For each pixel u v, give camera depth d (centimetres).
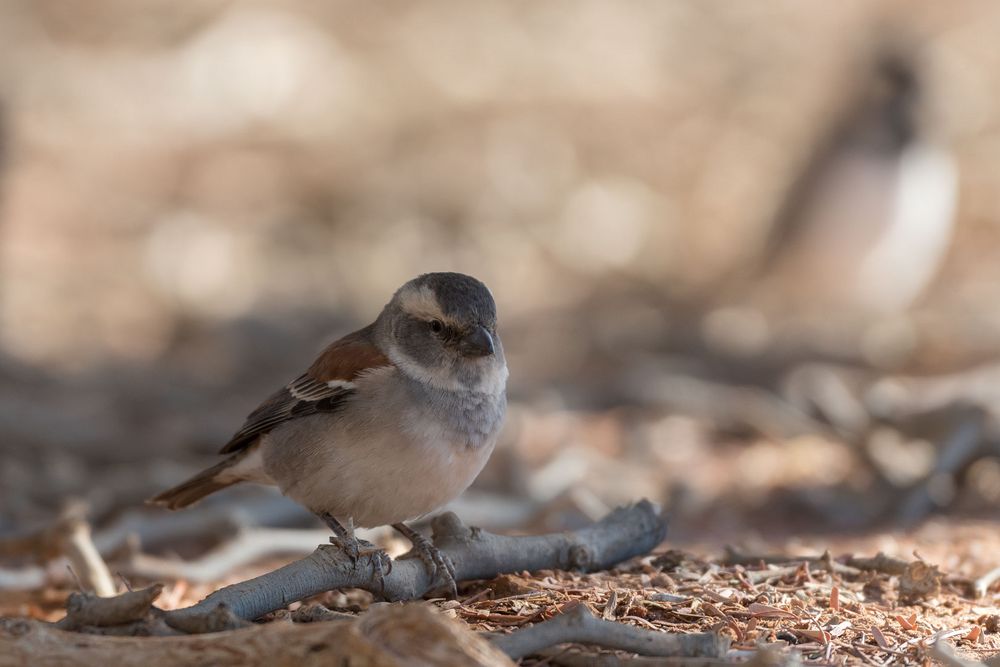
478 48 2731
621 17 2844
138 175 2392
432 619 463
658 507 718
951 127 2042
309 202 2311
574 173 2359
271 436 706
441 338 671
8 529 1026
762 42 2719
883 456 1143
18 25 2848
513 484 1139
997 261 1986
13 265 2078
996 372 1243
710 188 2300
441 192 2317
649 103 2555
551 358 1741
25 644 487
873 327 1666
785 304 1858
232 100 2609
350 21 2823
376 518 681
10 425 1255
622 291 2058
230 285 2042
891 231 1730
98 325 1919
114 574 823
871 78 1747
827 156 1770
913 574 654
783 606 611
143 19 2884
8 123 2130
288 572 591
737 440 1331
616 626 507
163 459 1294
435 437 660
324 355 696
